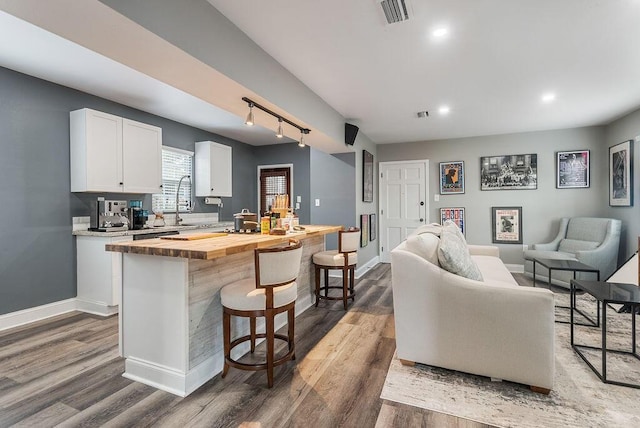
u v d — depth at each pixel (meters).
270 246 2.37
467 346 2.03
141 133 4.01
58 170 3.40
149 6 1.62
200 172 5.31
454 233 2.77
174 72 2.09
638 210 4.04
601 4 2.00
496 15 2.11
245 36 2.35
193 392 1.93
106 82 3.35
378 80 3.18
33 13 1.46
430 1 1.96
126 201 3.92
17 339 2.72
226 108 2.83
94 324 3.08
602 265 4.05
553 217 5.11
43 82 3.28
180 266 1.95
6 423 1.65
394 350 2.48
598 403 1.79
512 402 1.81
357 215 5.05
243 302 2.00
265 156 6.69
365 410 1.76
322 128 3.71
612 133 4.62
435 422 1.66
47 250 3.31
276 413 1.73
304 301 3.48
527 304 1.88
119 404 1.81
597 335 2.71
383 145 6.20
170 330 1.98
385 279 4.86
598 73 3.02
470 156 5.61
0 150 2.98
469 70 2.96
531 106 3.96
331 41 2.45
